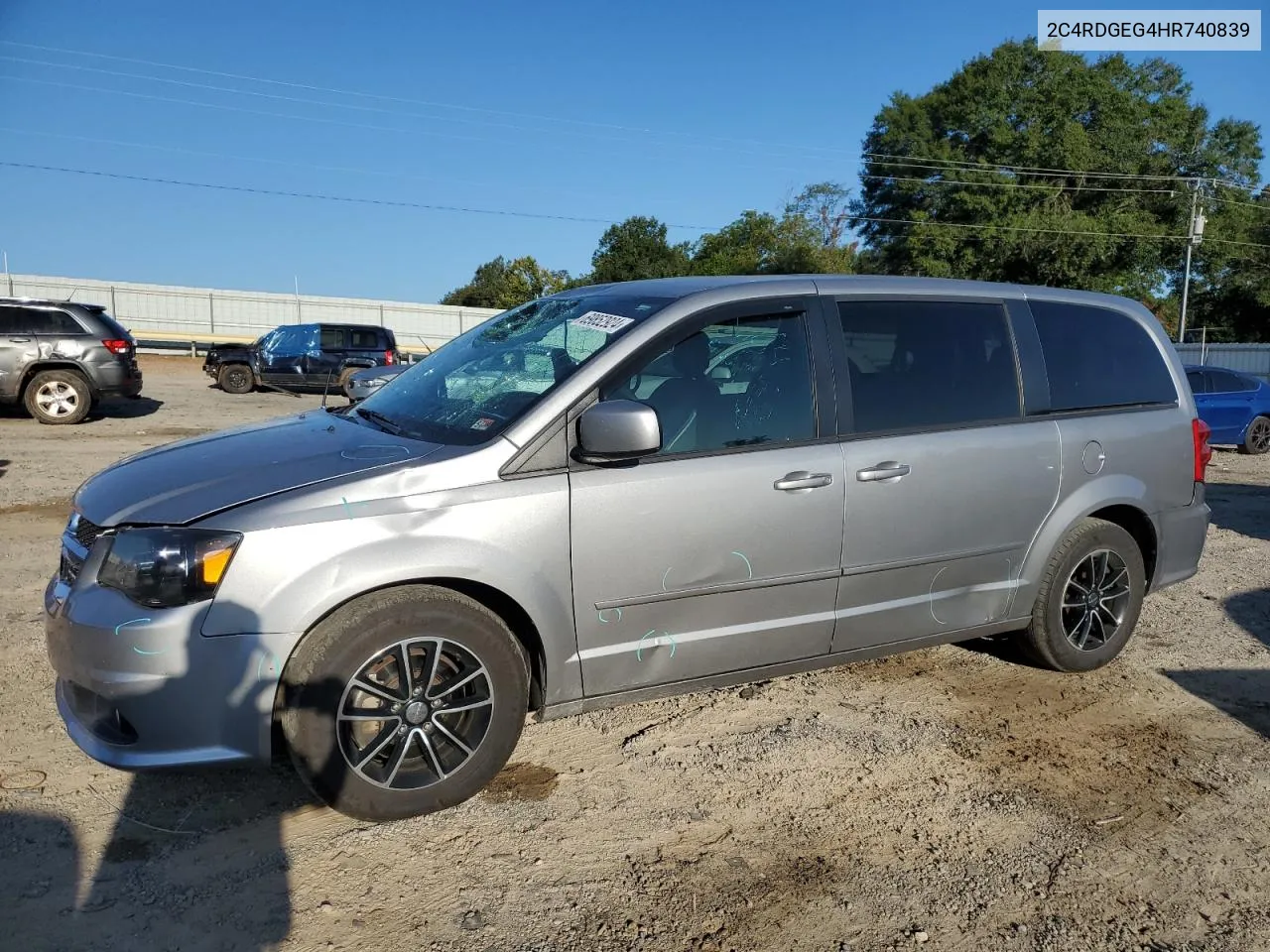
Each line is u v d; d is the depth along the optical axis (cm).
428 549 301
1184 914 284
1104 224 4075
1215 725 416
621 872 296
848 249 5412
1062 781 362
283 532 288
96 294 3422
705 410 353
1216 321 5172
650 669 348
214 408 1758
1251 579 662
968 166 4284
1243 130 4894
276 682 288
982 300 429
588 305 391
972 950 266
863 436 380
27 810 316
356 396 499
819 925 274
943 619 411
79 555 304
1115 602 466
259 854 298
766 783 354
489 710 321
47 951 250
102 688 281
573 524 323
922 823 330
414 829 315
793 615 371
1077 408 443
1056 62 4162
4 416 1492
